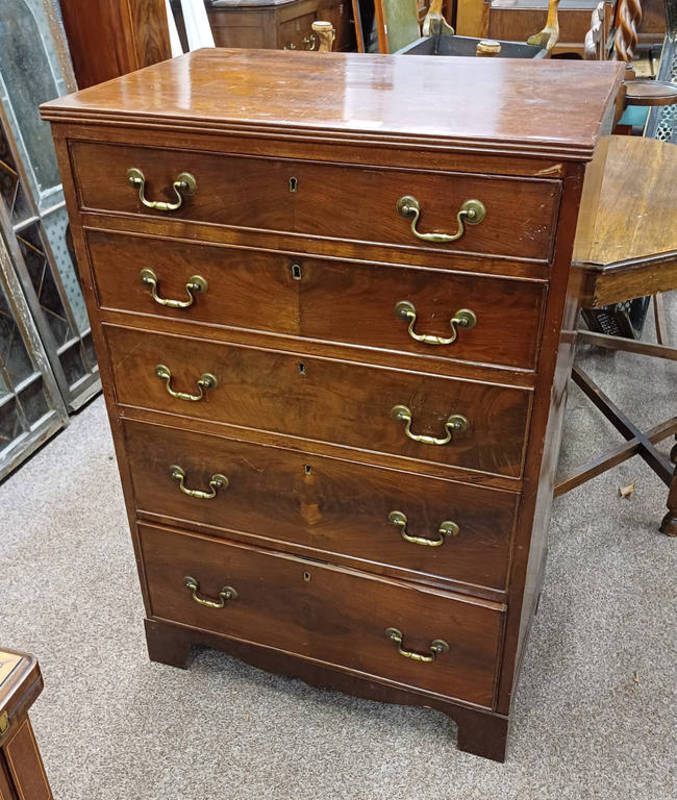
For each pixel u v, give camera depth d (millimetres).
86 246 1223
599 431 2334
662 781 1404
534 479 1165
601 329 2688
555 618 1734
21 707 698
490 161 952
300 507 1354
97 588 1841
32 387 2277
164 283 1213
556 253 985
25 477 2201
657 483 2145
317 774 1439
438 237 1018
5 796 718
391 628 1400
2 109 2100
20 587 1843
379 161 998
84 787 1419
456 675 1396
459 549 1277
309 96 1148
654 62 3889
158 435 1379
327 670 1504
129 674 1636
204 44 2758
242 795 1406
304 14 3432
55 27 2223
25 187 2205
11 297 2174
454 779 1423
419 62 1379
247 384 1261
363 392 1195
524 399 1106
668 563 1880
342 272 1104
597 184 1283
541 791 1396
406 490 1259
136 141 1096
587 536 1965
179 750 1485
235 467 1357
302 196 1061
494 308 1054
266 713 1555
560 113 1042
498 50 2445
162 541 1495
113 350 1315
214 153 1067
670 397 2473
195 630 1580
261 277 1151
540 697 1562
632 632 1699
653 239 1492
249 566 1449
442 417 1170
